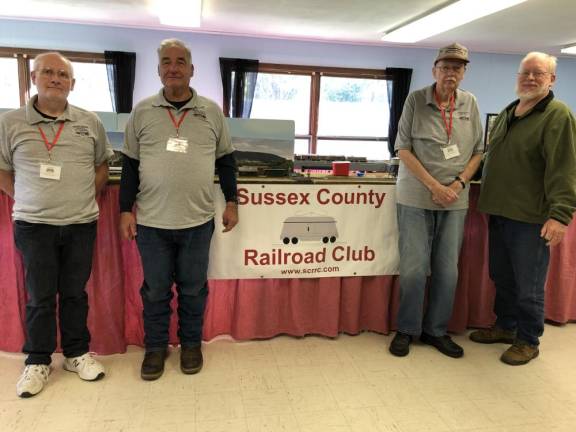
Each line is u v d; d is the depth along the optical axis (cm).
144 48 628
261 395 170
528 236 188
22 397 163
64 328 178
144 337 194
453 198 185
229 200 183
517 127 188
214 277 204
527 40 634
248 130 233
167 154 163
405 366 195
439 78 186
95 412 156
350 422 155
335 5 474
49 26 591
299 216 205
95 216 172
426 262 200
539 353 209
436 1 451
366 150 745
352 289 219
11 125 154
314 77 694
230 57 655
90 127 167
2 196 179
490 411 164
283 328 221
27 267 162
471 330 234
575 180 171
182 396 168
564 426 156
